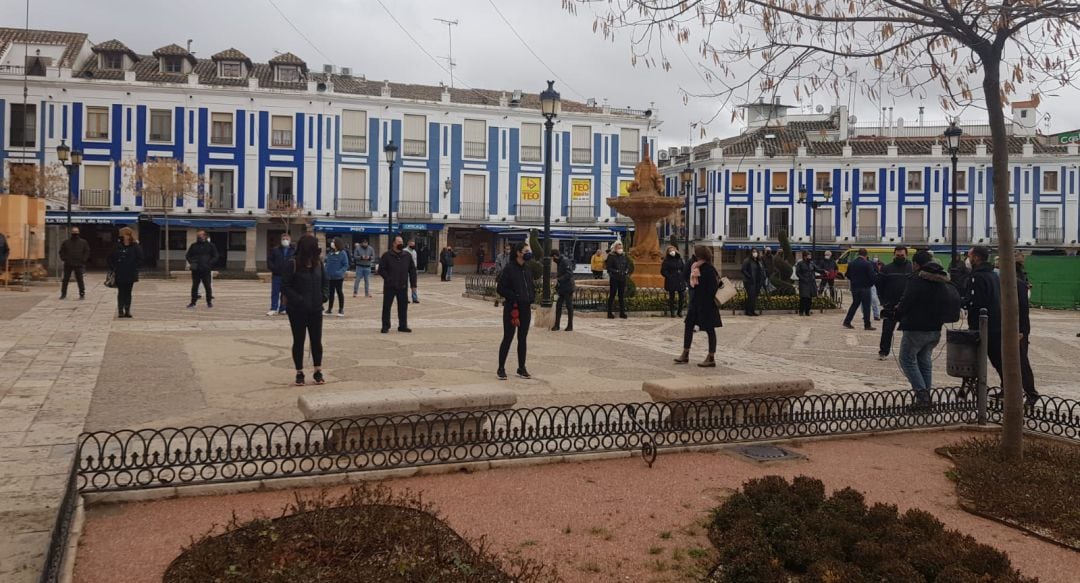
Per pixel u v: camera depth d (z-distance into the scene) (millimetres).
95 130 40219
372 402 5367
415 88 47812
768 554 3932
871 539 4098
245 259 42594
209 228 41938
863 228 51562
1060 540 4441
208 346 11164
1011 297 5996
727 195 52906
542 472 5539
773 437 6551
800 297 19547
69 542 3977
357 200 43875
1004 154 5930
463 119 45594
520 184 46656
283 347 11281
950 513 4945
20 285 22156
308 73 46344
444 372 9406
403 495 4848
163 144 41031
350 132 43750
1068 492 5090
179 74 42188
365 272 22094
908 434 7082
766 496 4641
